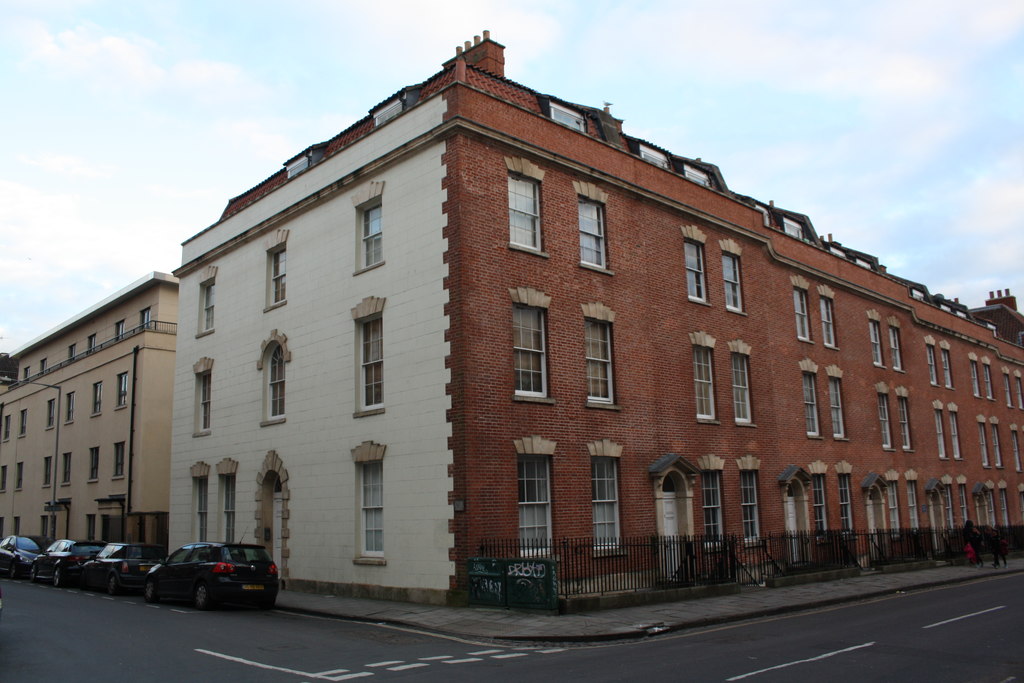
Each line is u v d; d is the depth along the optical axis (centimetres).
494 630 1434
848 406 3203
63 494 4047
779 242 2991
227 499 2572
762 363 2750
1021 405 4997
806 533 2617
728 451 2491
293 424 2289
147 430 3472
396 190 2050
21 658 1174
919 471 3634
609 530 2072
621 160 2331
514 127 2028
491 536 1770
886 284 3719
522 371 1947
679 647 1267
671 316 2398
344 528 2059
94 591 2464
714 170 2875
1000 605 1806
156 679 1009
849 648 1223
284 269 2464
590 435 2047
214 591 1822
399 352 1969
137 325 3912
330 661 1140
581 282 2123
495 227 1930
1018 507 4609
